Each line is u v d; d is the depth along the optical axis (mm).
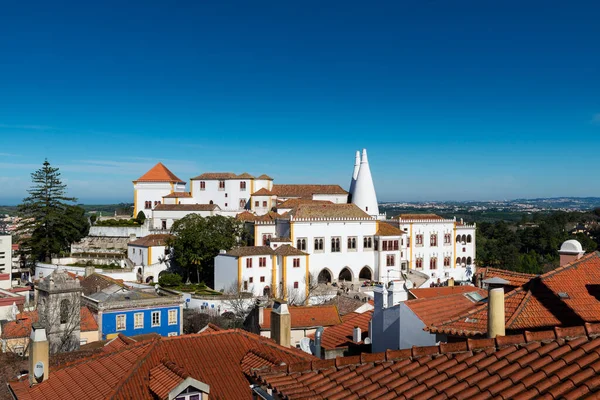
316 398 13695
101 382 24531
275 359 25250
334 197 155375
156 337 27172
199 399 22719
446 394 12633
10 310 69562
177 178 162125
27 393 25906
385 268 124812
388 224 136000
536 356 13352
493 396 12102
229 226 120125
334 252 120938
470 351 14398
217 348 26922
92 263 118500
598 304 22906
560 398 11406
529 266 146875
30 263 125625
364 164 154750
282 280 108375
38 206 121875
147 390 23422
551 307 22562
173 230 121062
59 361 29719
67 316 53188
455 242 143500
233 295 94250
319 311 61000
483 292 32781
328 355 32812
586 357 12711
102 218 160625
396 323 29328
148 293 74062
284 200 151000
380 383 13883
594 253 26609
